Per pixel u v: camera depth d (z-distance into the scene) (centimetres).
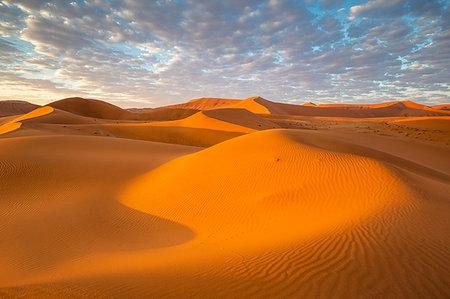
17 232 868
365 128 5406
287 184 1074
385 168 1035
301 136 1859
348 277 353
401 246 436
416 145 2927
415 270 363
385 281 340
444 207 689
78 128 4791
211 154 1661
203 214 1002
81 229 918
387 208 679
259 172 1244
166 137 4684
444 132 4225
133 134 4800
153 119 13562
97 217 1051
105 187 1502
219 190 1175
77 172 1688
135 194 1366
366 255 410
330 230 550
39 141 2397
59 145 2370
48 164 1741
